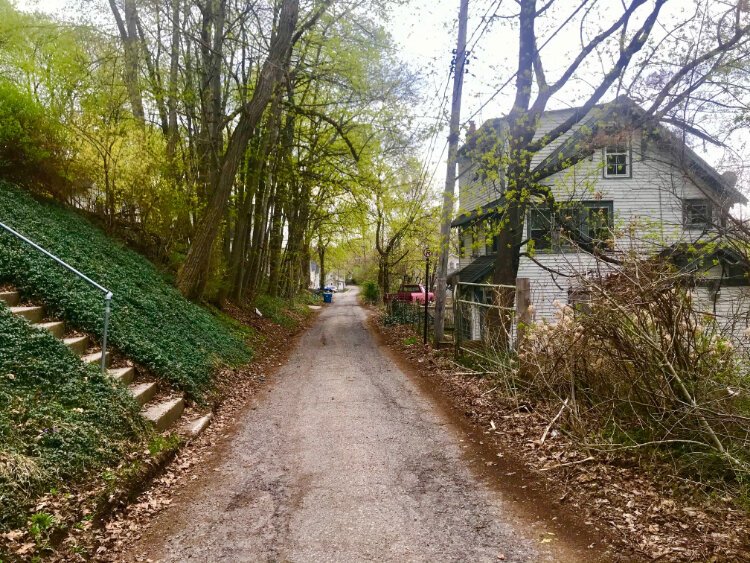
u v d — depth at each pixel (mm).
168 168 13453
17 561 3504
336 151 20375
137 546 4160
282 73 14047
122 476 4980
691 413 4852
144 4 14328
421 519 4500
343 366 12305
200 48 16391
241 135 13656
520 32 11609
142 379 7480
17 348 5816
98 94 13930
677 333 5426
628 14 9961
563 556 3842
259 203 21000
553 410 6867
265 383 10445
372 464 5797
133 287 10352
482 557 3873
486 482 5246
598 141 10680
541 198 11938
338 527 4398
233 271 18047
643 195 16906
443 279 13742
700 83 8742
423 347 14461
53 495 4281
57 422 5043
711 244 7820
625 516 4320
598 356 6379
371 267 49500
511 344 8766
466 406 8109
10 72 13125
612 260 7152
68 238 10258
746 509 4246
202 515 4688
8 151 11047
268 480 5445
